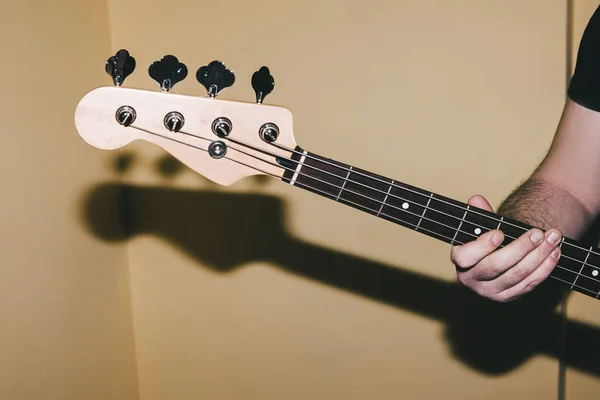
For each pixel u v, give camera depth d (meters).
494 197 1.23
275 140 0.81
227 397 1.33
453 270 1.26
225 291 1.30
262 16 1.22
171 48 1.24
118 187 1.28
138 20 1.24
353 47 1.22
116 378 1.27
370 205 0.84
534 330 1.26
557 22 1.18
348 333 1.29
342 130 1.24
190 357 1.33
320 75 1.23
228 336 1.31
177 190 1.29
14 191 1.01
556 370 1.26
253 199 1.28
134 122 0.79
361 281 1.28
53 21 1.09
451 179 1.23
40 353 1.07
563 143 1.03
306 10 1.22
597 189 1.00
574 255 0.85
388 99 1.22
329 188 0.83
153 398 1.34
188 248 1.30
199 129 0.80
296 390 1.31
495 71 1.20
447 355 1.28
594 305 1.22
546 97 1.20
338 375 1.30
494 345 1.27
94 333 1.21
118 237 1.28
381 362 1.29
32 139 1.05
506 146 1.21
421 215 0.84
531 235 0.81
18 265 1.02
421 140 1.23
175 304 1.31
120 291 1.28
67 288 1.13
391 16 1.21
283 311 1.30
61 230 1.12
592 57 1.00
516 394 1.27
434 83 1.21
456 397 1.28
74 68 1.14
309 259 1.28
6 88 0.99
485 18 1.19
